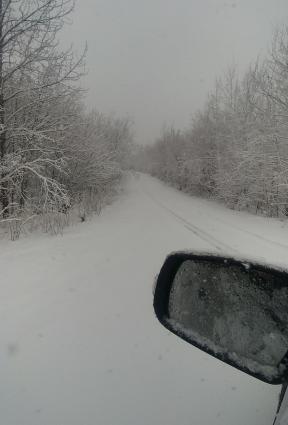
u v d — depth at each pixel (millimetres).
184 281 1783
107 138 25359
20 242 8688
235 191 20531
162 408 2734
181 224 12188
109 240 9000
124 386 3004
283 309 1395
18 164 9992
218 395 2889
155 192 33500
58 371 3207
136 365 3311
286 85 14906
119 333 3908
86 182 16172
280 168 15703
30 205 10781
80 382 3049
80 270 6285
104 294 5078
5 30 9984
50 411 2695
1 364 3326
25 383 3037
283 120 15242
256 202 19078
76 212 14398
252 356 1467
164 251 7773
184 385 3027
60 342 3713
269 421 2529
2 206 10906
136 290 5230
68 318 4281
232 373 3201
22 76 10711
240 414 2650
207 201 25797
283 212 16375
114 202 20875
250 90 21203
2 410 2705
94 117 19625
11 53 10234
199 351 3553
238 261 1557
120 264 6668
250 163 17312
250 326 1505
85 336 3838
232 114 22641
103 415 2654
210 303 1678
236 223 13297
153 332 3926
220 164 24031
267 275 1463
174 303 1787
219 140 24953
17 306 4648
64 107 12805
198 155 30969
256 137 16641
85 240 8969
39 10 9727
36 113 11328
